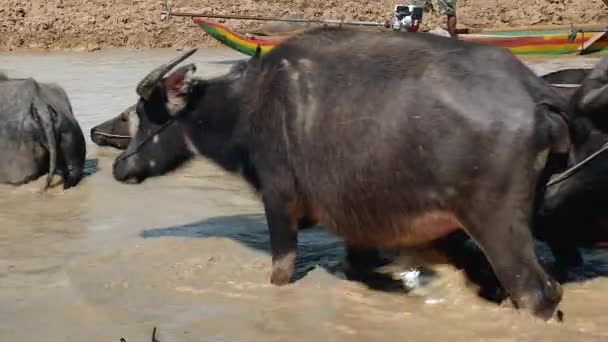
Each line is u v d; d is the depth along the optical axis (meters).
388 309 6.73
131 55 23.44
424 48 6.62
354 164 6.59
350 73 6.73
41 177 10.47
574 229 7.25
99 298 6.95
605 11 26.80
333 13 27.09
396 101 6.41
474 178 6.14
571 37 18.69
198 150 7.88
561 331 6.19
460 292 6.96
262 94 7.13
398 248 7.36
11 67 20.78
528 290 6.15
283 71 7.03
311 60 6.96
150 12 26.23
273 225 7.21
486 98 6.18
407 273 7.43
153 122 8.01
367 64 6.70
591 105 6.68
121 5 26.55
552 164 6.28
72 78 18.67
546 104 6.21
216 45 25.34
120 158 8.22
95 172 11.10
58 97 11.04
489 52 6.48
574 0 27.59
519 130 6.05
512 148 6.05
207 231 8.69
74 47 24.77
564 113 6.30
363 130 6.53
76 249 8.15
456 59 6.46
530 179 6.10
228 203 9.75
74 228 8.82
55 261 7.82
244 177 7.63
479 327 6.35
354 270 7.57
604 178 6.86
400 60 6.60
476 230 6.23
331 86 6.77
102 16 25.77
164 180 10.72
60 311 6.67
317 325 6.43
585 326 6.28
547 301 6.18
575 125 6.74
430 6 17.80
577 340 6.06
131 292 7.09
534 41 18.67
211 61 21.58
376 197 6.56
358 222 6.77
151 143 8.04
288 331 6.32
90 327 6.37
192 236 8.52
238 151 7.50
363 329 6.36
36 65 21.22
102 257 7.90
